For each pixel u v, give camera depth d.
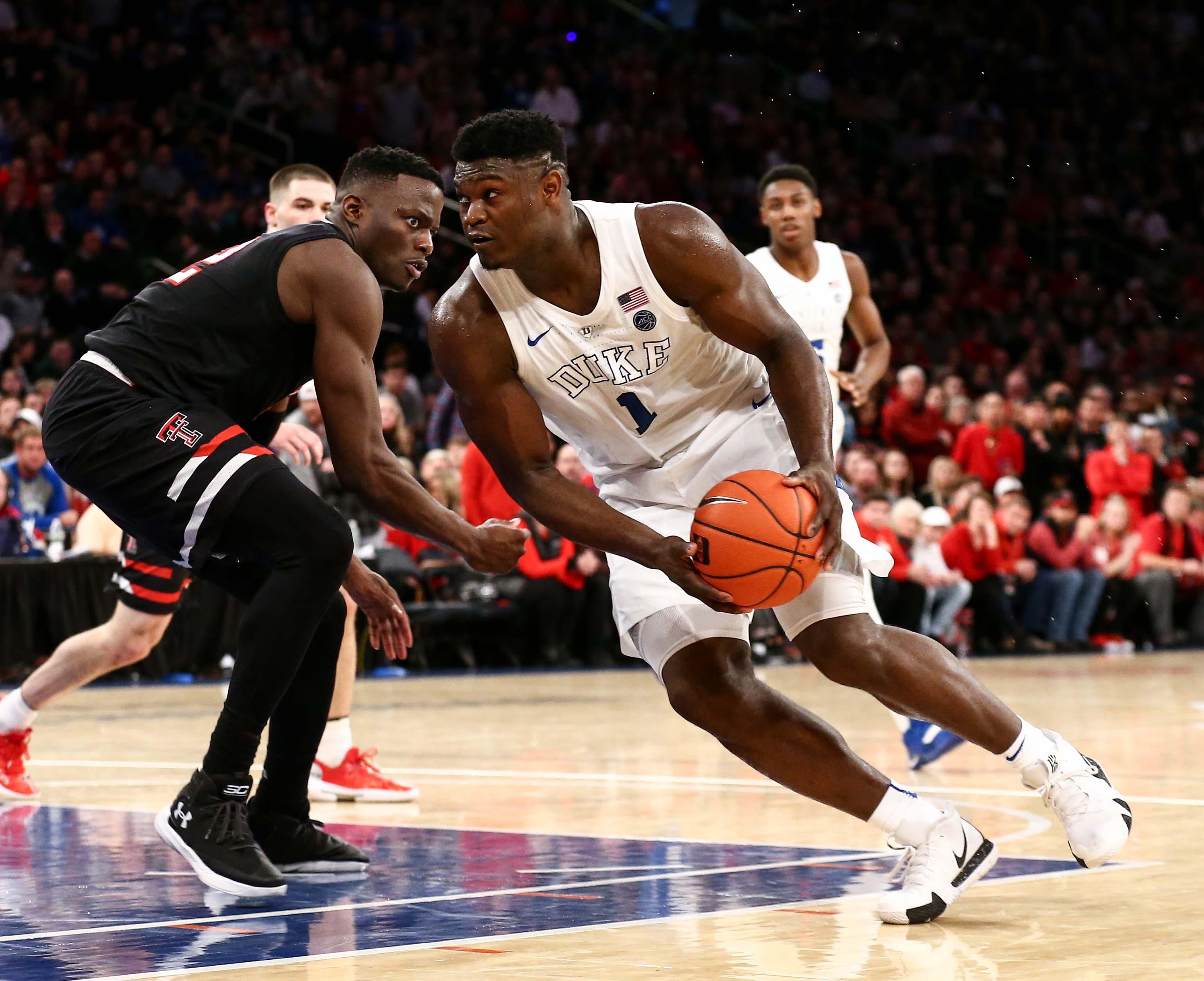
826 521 3.27
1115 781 5.61
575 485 3.55
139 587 5.31
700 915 3.28
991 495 15.38
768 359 3.50
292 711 3.96
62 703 9.86
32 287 15.45
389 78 20.92
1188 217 25.45
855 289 6.62
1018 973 2.68
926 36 25.52
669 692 3.62
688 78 23.48
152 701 10.04
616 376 3.57
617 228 3.46
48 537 11.24
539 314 3.50
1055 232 24.03
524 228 3.36
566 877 3.78
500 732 7.88
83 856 4.17
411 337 17.22
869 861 3.96
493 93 21.77
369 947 2.97
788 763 3.51
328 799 5.34
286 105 19.62
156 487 3.73
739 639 3.59
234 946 2.99
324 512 3.72
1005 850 4.16
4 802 5.30
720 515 3.22
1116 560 15.66
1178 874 3.73
